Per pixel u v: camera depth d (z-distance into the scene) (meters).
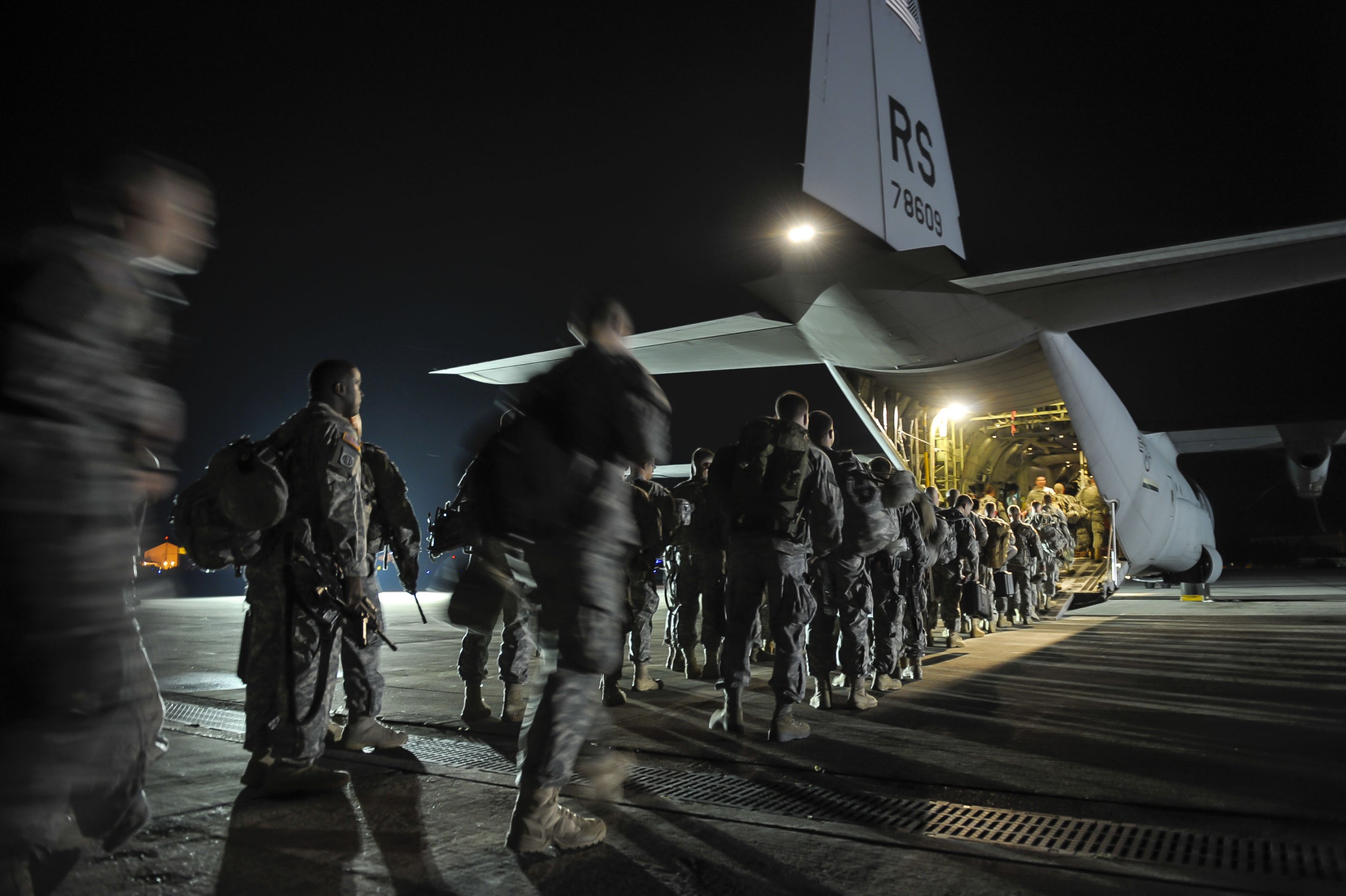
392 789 3.19
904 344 10.95
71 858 1.65
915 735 4.14
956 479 16.45
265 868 2.36
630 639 5.75
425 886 2.23
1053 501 14.20
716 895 2.16
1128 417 13.88
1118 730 4.25
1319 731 4.20
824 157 9.17
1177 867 2.36
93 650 1.45
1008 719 4.54
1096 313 10.14
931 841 2.59
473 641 4.50
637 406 2.36
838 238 9.55
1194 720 4.48
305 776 3.06
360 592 3.15
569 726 2.43
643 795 3.12
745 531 4.10
